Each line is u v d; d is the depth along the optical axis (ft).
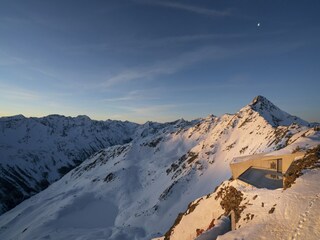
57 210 524.52
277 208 70.44
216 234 84.07
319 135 140.05
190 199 447.42
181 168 624.18
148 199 549.95
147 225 424.46
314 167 82.28
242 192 96.32
